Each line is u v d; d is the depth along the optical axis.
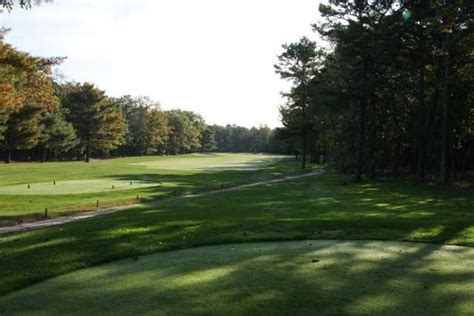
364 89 34.53
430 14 29.44
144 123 115.56
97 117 81.38
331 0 34.28
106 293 6.31
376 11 33.56
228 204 19.11
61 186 29.08
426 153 40.53
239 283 6.68
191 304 5.77
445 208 17.58
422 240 10.31
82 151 88.88
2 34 28.61
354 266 7.75
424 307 5.68
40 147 78.38
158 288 6.47
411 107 36.69
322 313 5.46
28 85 40.31
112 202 20.91
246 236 10.75
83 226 12.40
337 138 45.25
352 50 33.81
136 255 8.88
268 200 20.91
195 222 12.98
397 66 34.16
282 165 68.56
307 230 11.59
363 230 11.57
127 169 49.41
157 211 16.53
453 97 34.56
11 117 62.34
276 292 6.25
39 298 6.19
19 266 7.99
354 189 27.61
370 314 5.43
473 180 34.31
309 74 56.88
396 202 19.97
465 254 8.83
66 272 7.58
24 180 33.00
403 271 7.41
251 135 176.25
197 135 147.00
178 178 38.34
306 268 7.59
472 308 5.65
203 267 7.70
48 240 10.41
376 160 39.62
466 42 29.77
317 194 24.20
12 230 13.62
